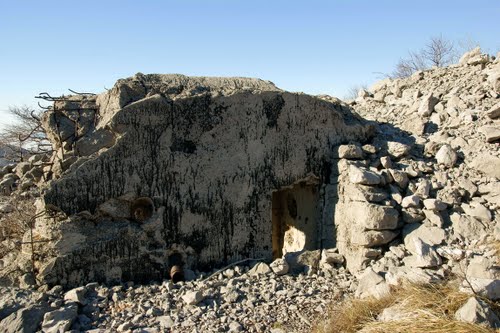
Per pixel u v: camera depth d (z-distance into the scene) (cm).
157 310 473
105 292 500
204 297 496
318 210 640
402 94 927
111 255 524
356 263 561
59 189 503
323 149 634
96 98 593
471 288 400
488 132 660
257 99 593
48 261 500
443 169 638
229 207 581
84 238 515
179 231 558
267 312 473
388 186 599
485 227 546
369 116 882
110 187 527
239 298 500
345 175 602
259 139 596
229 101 579
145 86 576
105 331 435
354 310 425
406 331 365
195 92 583
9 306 453
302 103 618
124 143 532
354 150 617
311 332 425
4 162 1479
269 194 602
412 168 624
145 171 543
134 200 541
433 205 564
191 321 452
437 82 894
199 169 567
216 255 576
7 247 574
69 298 475
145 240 540
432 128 749
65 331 429
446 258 509
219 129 576
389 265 528
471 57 943
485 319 366
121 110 530
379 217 549
